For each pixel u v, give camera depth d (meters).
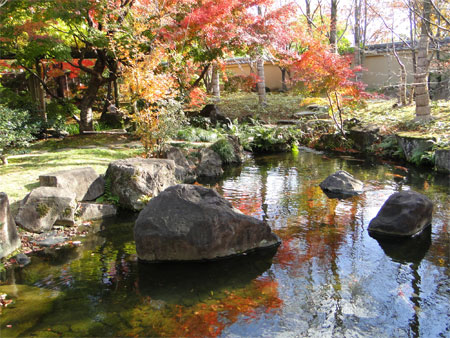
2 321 3.80
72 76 20.56
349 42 28.95
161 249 5.16
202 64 14.92
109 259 5.32
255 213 7.07
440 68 14.02
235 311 4.02
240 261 5.19
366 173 10.06
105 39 11.41
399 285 4.52
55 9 10.70
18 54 12.89
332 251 5.43
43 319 3.85
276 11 13.73
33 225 6.20
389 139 12.29
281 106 19.64
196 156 10.82
